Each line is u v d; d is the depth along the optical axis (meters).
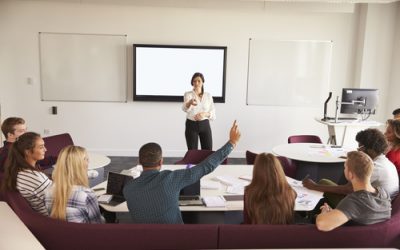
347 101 5.52
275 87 6.66
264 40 6.50
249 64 6.57
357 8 6.51
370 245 2.01
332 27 6.55
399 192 2.79
